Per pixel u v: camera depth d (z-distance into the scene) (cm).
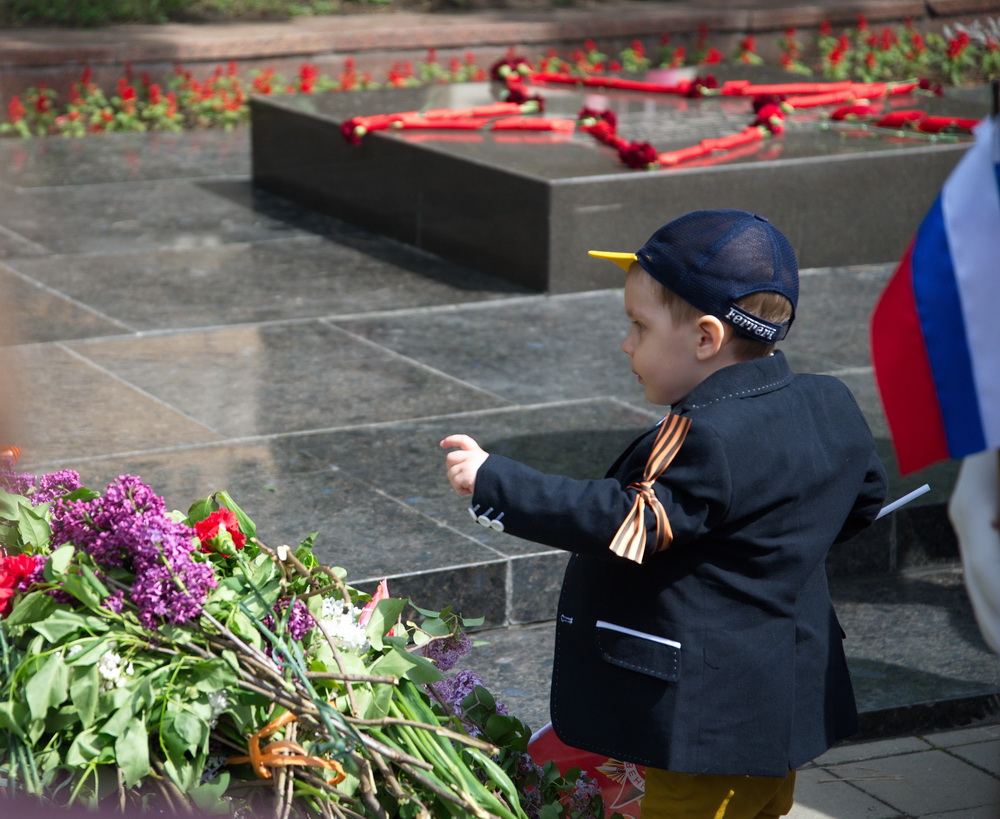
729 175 884
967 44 1933
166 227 1002
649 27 1908
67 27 1798
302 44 1709
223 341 737
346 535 486
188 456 562
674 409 266
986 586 268
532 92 1176
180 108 1541
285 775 242
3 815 197
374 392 659
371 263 918
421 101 1134
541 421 622
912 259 265
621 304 836
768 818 296
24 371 665
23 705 237
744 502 254
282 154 1098
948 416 262
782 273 267
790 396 270
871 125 1046
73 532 264
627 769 321
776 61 1995
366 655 276
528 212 850
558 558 480
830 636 283
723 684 259
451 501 525
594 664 268
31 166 1216
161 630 248
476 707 307
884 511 314
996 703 432
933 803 380
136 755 232
